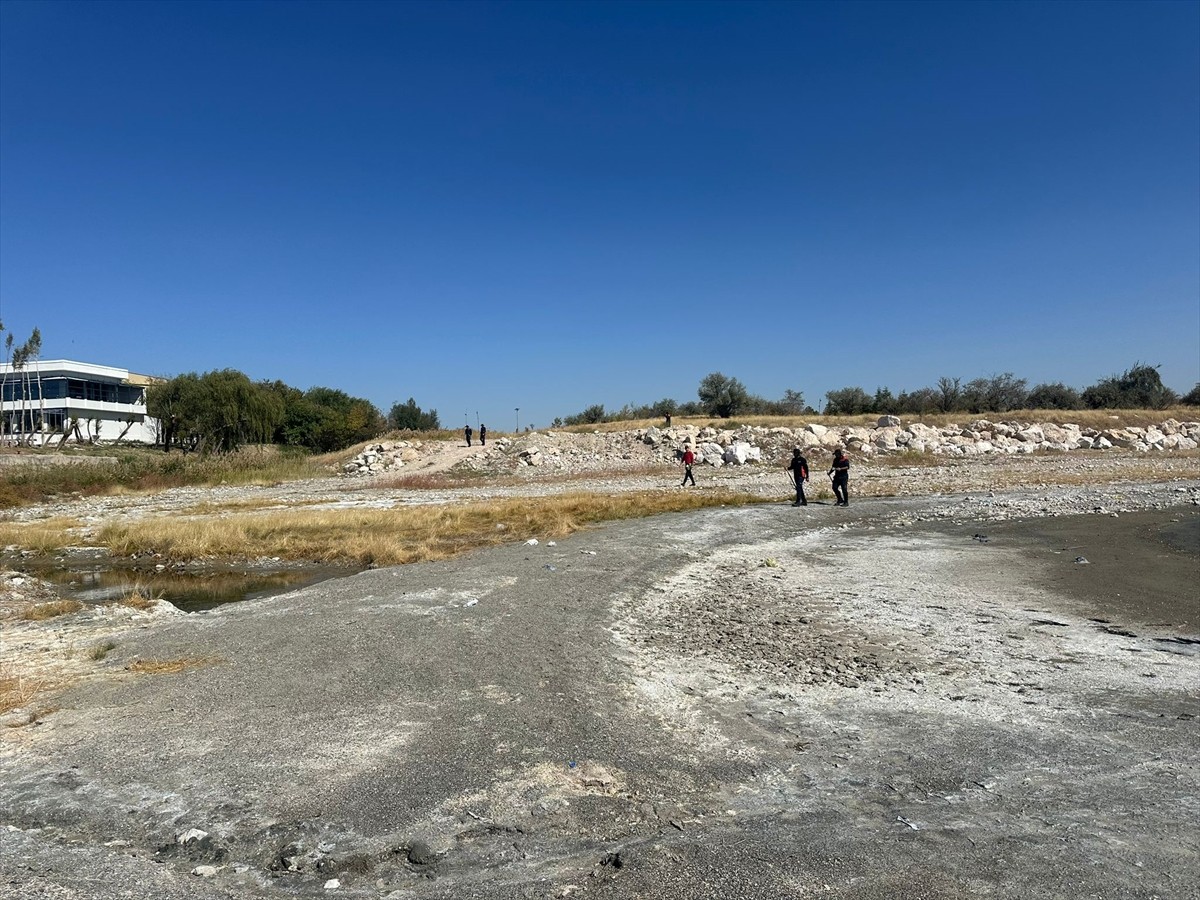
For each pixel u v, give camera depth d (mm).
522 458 45281
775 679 7906
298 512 26312
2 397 73625
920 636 9758
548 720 6375
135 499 35219
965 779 5391
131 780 5215
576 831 4559
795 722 6617
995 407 69438
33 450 62094
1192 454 46188
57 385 82312
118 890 3904
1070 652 8992
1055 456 45031
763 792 5160
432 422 103000
